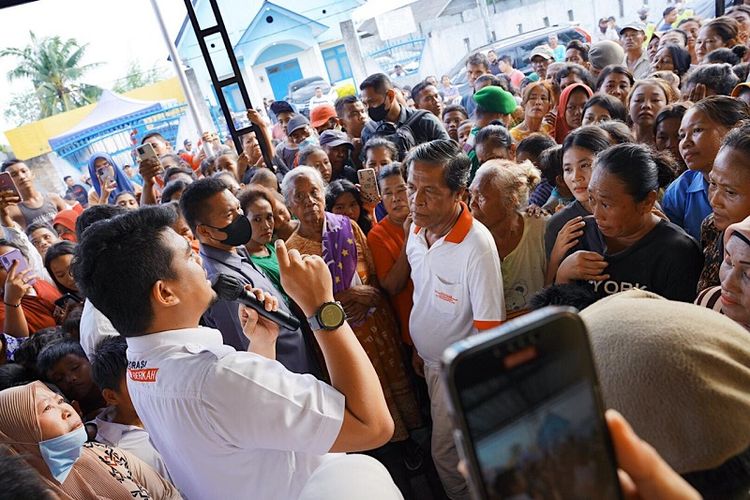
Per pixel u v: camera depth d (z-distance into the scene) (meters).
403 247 2.28
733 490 0.50
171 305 1.00
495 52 7.63
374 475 0.96
